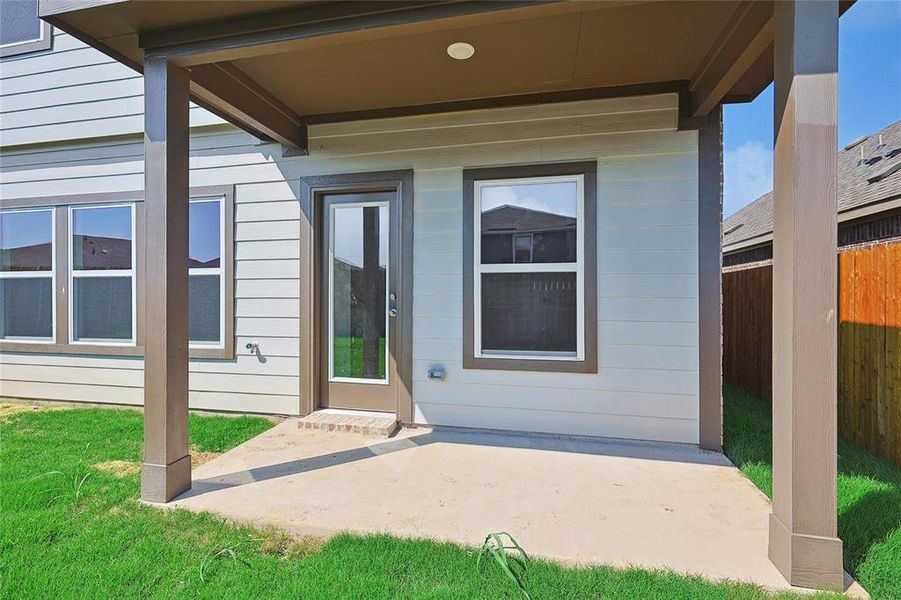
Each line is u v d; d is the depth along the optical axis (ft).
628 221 11.55
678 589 5.75
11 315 16.19
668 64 10.28
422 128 12.71
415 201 12.78
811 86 6.12
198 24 8.12
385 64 10.21
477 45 9.38
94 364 15.42
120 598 5.61
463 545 6.74
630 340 11.55
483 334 12.44
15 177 16.02
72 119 15.37
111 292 15.30
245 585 5.82
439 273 12.61
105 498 8.25
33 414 14.07
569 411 11.86
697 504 8.10
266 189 13.82
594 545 6.76
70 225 15.56
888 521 7.31
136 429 12.48
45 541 6.82
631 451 10.87
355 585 5.78
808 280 6.08
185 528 7.32
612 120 11.59
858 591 5.78
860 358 11.68
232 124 13.05
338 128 13.24
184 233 8.81
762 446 11.12
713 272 11.12
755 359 16.83
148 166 8.46
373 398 13.33
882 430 10.81
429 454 10.59
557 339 11.98
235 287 14.08
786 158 6.30
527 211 12.16
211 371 14.32
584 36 9.06
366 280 13.41
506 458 10.33
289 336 13.71
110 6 7.61
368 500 8.22
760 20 7.42
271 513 7.73
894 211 16.61
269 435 11.99
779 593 5.78
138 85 14.94
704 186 11.15
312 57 9.86
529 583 5.85
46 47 15.47
